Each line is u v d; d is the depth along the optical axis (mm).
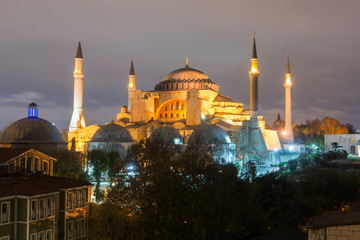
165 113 164625
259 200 61344
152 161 67375
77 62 165250
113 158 103188
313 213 64438
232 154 123500
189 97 150750
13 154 63812
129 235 54125
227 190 46062
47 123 106812
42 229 55656
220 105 166375
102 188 99000
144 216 40781
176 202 39750
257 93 148375
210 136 119938
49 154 92500
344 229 32250
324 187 72688
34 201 54469
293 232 49281
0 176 60375
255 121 147250
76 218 62000
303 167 124750
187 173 43781
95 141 129125
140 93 162125
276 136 175000
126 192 58469
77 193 62906
